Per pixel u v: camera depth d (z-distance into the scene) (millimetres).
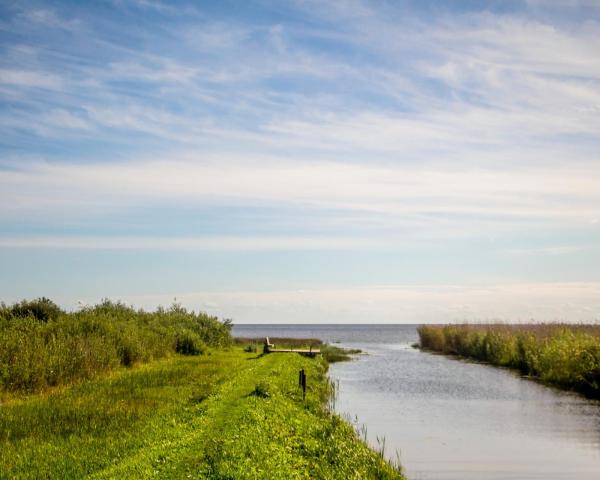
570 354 44156
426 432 28391
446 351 85375
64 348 32656
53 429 20031
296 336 191250
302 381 29922
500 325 72000
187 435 18609
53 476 14680
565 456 24125
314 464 17344
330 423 23922
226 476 14453
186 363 43594
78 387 29562
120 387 29719
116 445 17734
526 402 37406
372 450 21688
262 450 17250
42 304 47625
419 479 20922
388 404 36438
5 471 15188
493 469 22266
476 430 28906
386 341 141250
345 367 61281
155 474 14461
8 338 30562
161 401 25453
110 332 40562
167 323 57719
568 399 38688
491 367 60531
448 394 40812
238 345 77188
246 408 22766
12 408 23547
